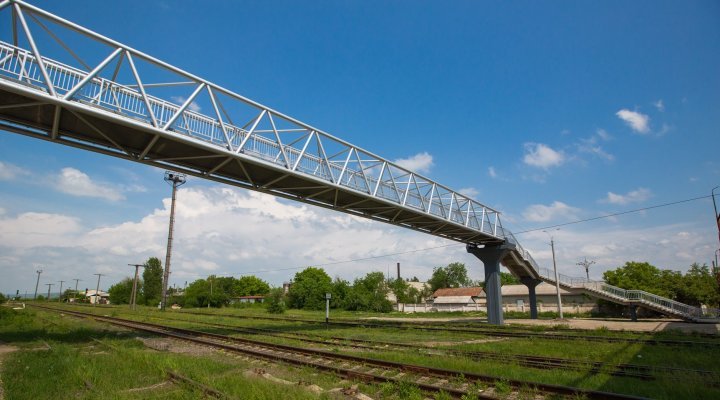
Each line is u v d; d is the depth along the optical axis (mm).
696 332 26875
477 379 11008
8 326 28203
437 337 23766
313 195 25938
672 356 16047
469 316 60969
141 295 99438
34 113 16578
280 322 36406
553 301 69562
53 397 9406
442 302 88625
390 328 29297
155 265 101625
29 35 14211
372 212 30844
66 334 22625
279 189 25328
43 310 52688
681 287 58969
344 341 20656
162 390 9969
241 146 19984
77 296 141125
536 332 26453
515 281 126562
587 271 76250
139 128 16875
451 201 34406
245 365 13406
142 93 16969
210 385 9891
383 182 28328
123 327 29031
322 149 24453
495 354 15859
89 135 18469
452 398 9492
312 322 36094
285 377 11500
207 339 21266
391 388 9922
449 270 126688
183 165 21609
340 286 84125
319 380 11180
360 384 10445
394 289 107312
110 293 109062
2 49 14070
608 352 17062
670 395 9906
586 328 30484
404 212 30250
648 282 59938
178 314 47219
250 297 128250
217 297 90188
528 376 11602
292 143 23172
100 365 12695
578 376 11828
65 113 16469
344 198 27406
